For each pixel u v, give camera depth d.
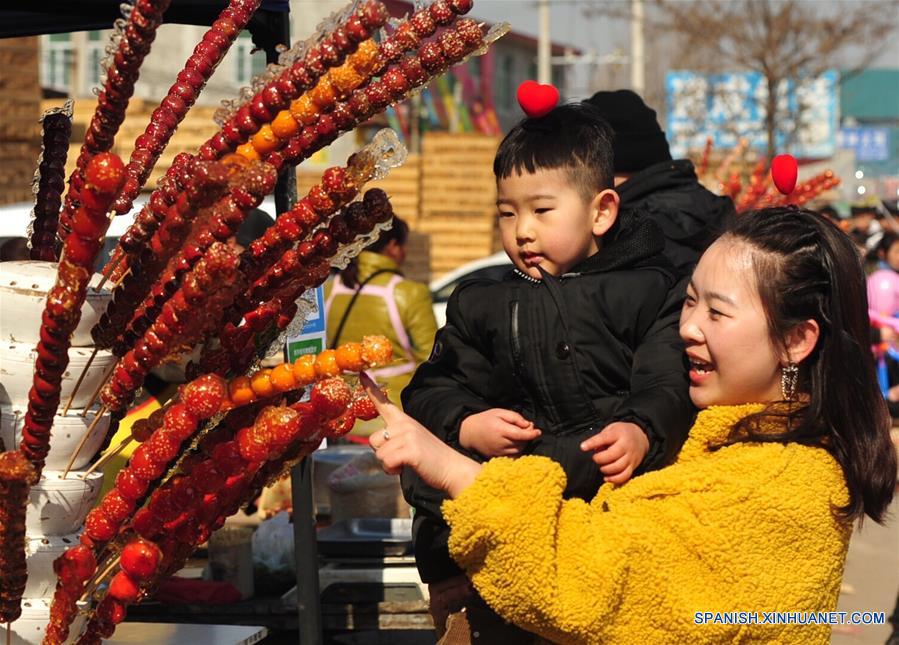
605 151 2.50
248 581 3.78
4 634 2.06
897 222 9.12
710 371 2.18
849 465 2.11
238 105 1.97
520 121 2.57
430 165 16.48
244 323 2.00
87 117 12.62
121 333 1.98
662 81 33.66
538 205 2.46
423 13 1.84
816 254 2.12
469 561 1.98
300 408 1.89
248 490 2.07
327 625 3.71
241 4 2.03
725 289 2.13
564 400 2.40
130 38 1.83
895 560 6.70
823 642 2.09
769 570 2.02
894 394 8.48
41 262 2.16
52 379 1.83
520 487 1.95
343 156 20.28
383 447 1.96
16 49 10.25
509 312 2.44
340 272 6.25
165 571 2.04
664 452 2.21
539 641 2.25
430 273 15.13
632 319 2.41
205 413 1.79
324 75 1.87
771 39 22.08
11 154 10.28
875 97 58.28
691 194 3.79
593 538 2.00
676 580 2.00
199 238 1.80
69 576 1.88
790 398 2.15
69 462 2.07
